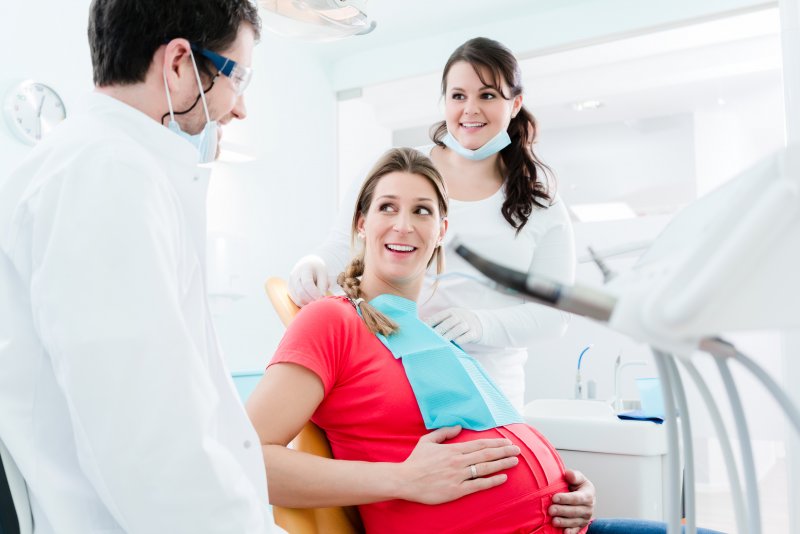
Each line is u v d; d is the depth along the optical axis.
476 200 1.78
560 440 2.14
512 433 1.26
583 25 3.19
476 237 1.73
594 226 3.94
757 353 3.18
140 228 0.74
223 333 3.13
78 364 0.69
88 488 0.80
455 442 1.20
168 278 0.75
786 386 1.72
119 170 0.76
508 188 1.75
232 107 0.95
